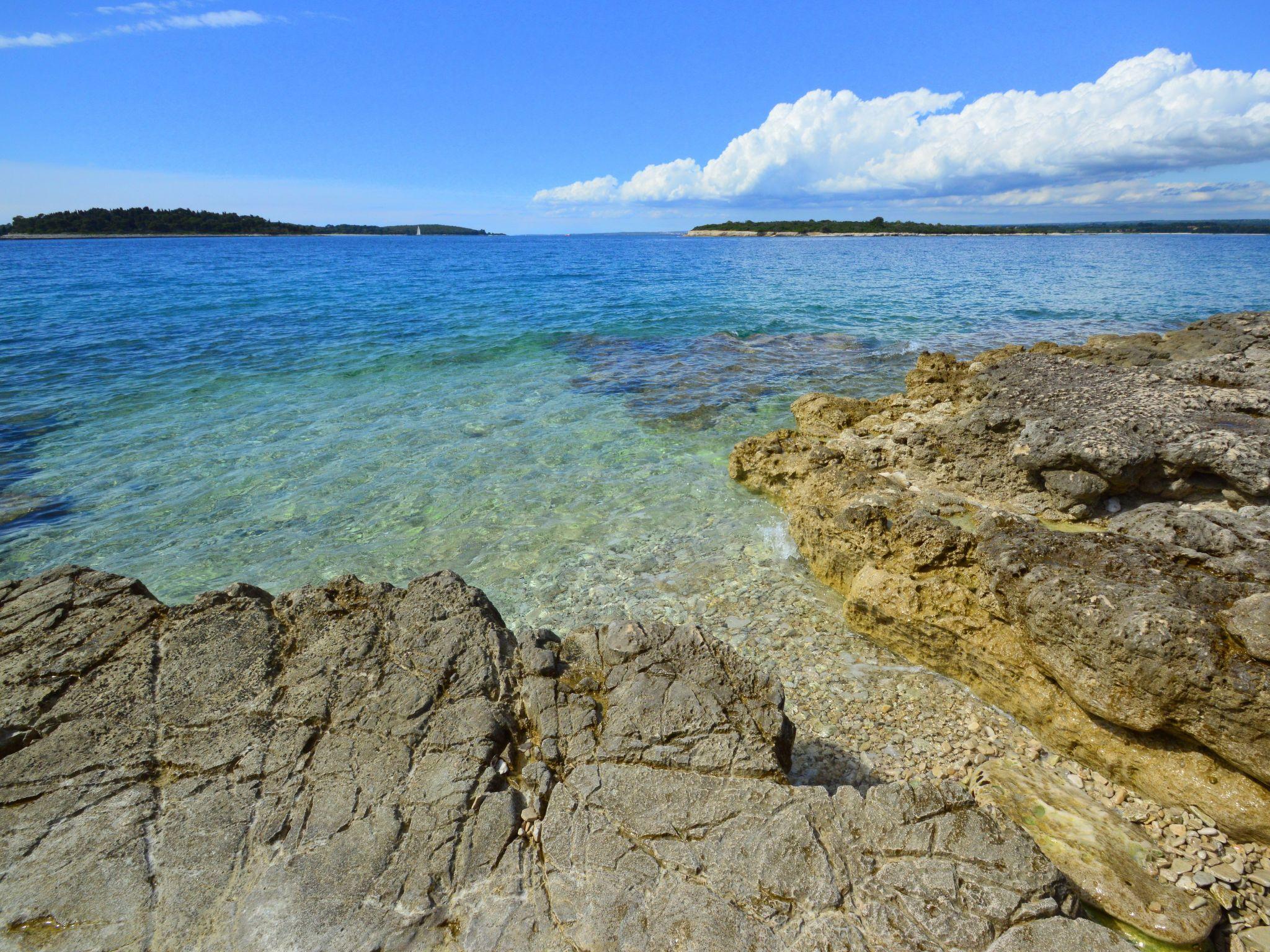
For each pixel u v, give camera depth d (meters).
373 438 12.46
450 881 3.37
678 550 8.58
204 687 4.32
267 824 3.60
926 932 3.06
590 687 4.46
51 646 4.59
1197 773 4.66
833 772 5.14
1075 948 2.96
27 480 10.47
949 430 9.92
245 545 8.68
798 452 10.04
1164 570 5.33
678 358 19.09
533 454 11.70
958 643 6.08
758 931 3.09
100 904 3.25
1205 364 11.05
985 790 4.91
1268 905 4.05
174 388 15.61
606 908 3.21
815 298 32.81
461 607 5.01
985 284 38.62
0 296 31.02
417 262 66.69
